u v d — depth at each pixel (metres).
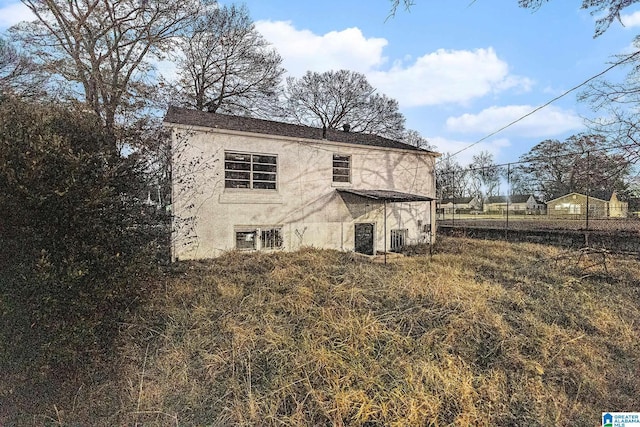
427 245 14.73
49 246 3.12
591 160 9.89
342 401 3.35
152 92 15.66
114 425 3.25
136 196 4.22
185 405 3.46
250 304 5.82
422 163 15.64
